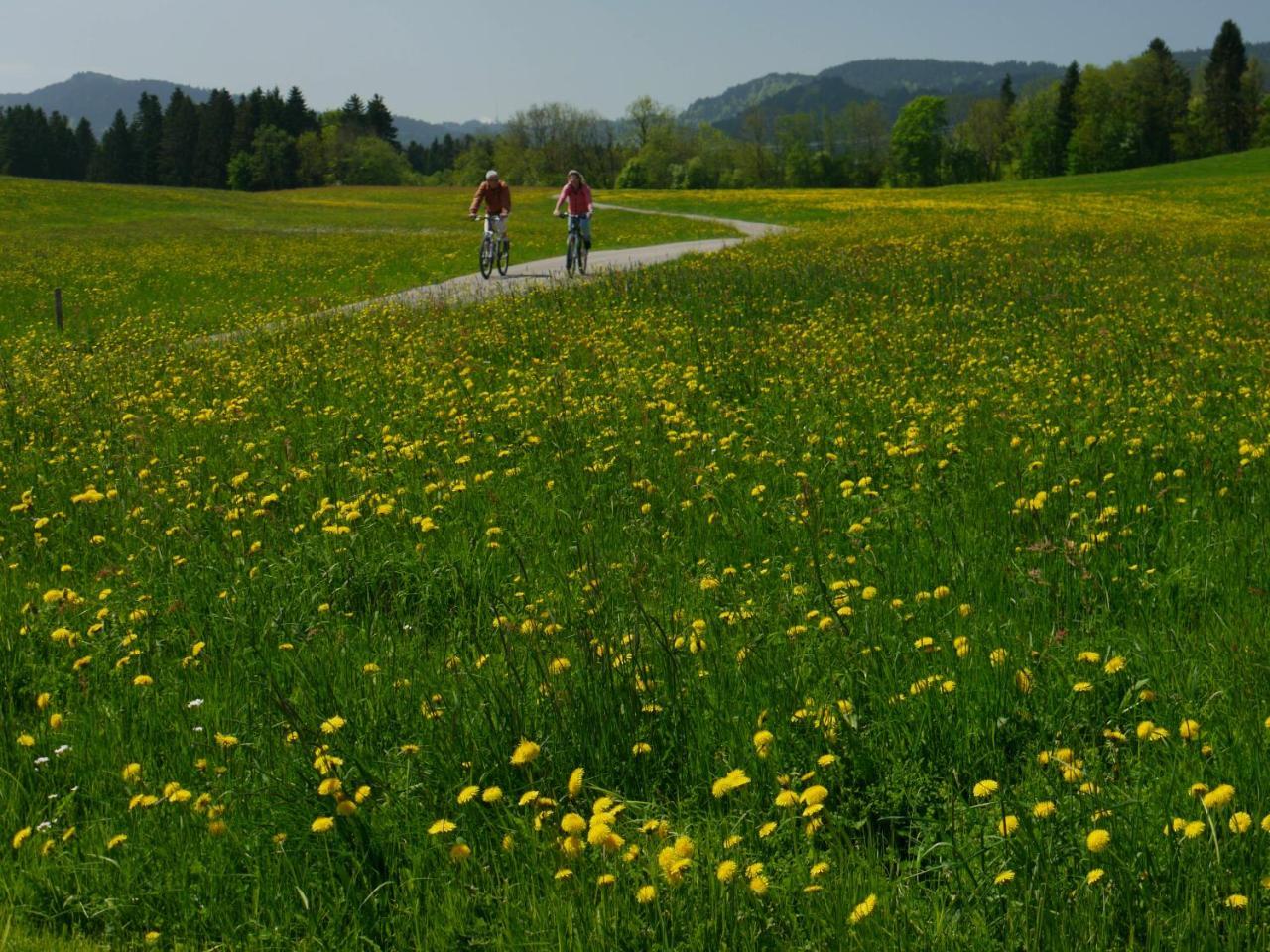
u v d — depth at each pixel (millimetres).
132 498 8820
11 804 4109
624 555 6480
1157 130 145250
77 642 5684
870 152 166250
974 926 2967
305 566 6500
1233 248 28484
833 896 3045
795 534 6652
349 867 3557
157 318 24891
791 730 4027
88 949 3312
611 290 21031
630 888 3168
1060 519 6523
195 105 180750
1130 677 4297
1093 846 2955
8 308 27391
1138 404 9781
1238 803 3279
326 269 33750
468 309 19922
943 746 3916
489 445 9508
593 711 4145
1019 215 44969
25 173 177750
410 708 4520
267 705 4645
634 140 171500
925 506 7020
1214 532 6062
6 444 11438
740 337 15328
